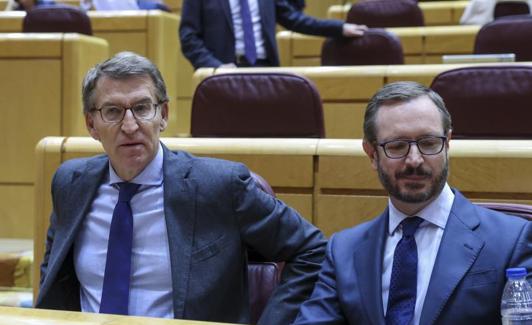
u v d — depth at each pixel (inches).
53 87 392.8
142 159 185.2
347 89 345.7
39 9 472.7
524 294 143.9
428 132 158.9
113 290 181.9
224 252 182.7
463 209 163.0
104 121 183.5
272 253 185.3
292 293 179.2
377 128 162.6
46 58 393.4
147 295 182.4
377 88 341.7
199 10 398.9
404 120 159.6
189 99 582.6
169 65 546.9
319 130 280.7
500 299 152.8
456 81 268.8
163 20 535.2
